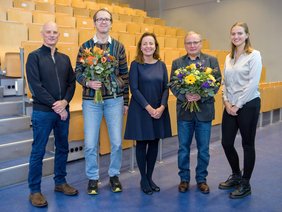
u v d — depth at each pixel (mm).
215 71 2498
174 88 2514
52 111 2309
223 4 8164
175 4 9359
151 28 7230
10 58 3602
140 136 2439
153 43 2469
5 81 3838
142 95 2447
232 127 2521
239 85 2420
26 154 2938
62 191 2545
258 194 2564
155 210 2281
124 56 2553
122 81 2518
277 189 2664
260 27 7477
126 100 2621
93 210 2268
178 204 2379
